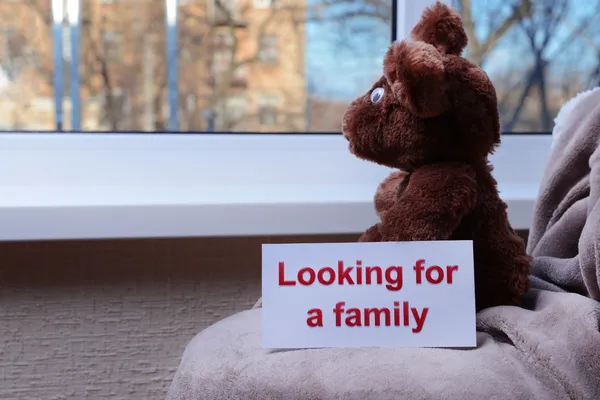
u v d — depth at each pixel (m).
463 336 0.51
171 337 0.79
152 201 0.77
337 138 0.92
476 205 0.55
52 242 0.76
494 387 0.43
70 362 0.77
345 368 0.46
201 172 0.87
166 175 0.86
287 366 0.47
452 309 0.51
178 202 0.76
